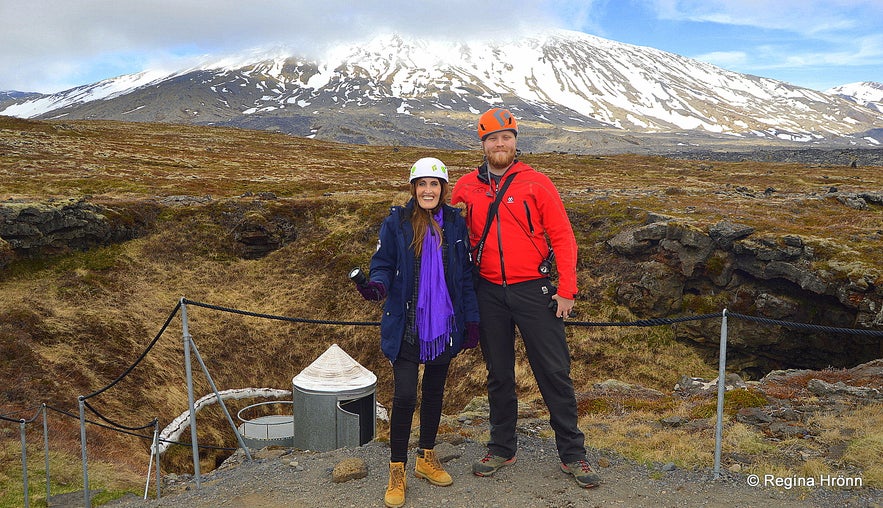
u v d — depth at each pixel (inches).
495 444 196.2
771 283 895.1
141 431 797.2
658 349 919.7
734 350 908.6
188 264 1266.0
